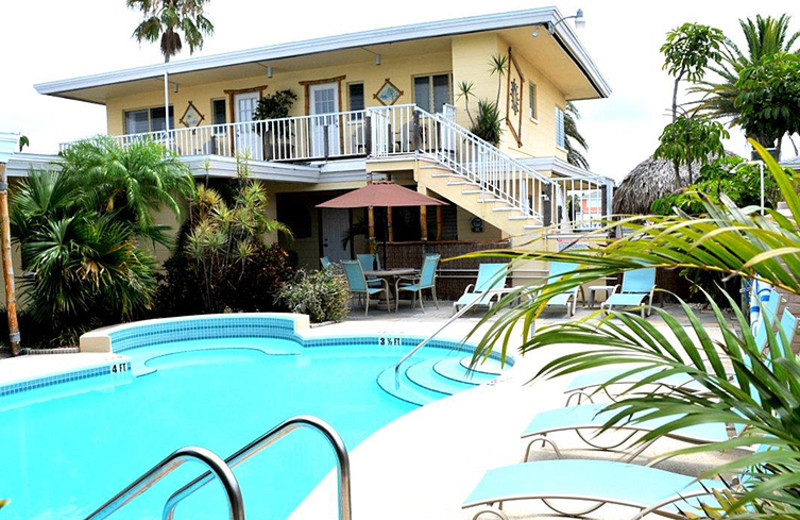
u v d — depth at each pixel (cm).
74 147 1270
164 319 1188
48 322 1095
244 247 1321
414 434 538
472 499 330
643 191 2014
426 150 1709
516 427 546
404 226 1878
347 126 1881
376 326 1165
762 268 159
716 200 179
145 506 523
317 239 2066
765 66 1127
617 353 184
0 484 588
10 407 823
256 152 1870
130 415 781
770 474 186
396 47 1712
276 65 1852
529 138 1917
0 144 995
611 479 334
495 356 928
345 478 295
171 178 1316
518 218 1350
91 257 1087
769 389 157
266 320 1194
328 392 852
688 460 450
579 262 174
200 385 907
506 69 1703
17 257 1266
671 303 1256
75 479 596
